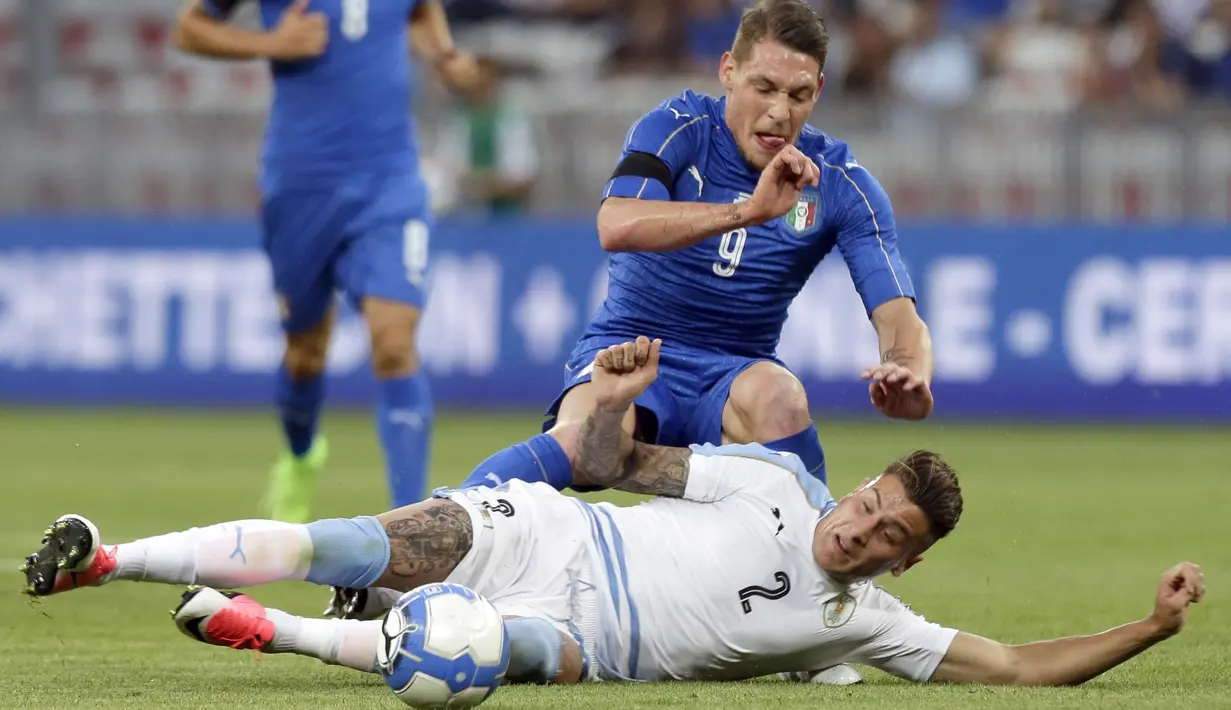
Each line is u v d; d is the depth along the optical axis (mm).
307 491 30984
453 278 55125
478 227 55062
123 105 59531
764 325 19984
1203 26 63031
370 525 15367
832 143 19641
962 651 16109
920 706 14461
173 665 17562
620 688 15445
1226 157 54406
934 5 64438
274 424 53438
